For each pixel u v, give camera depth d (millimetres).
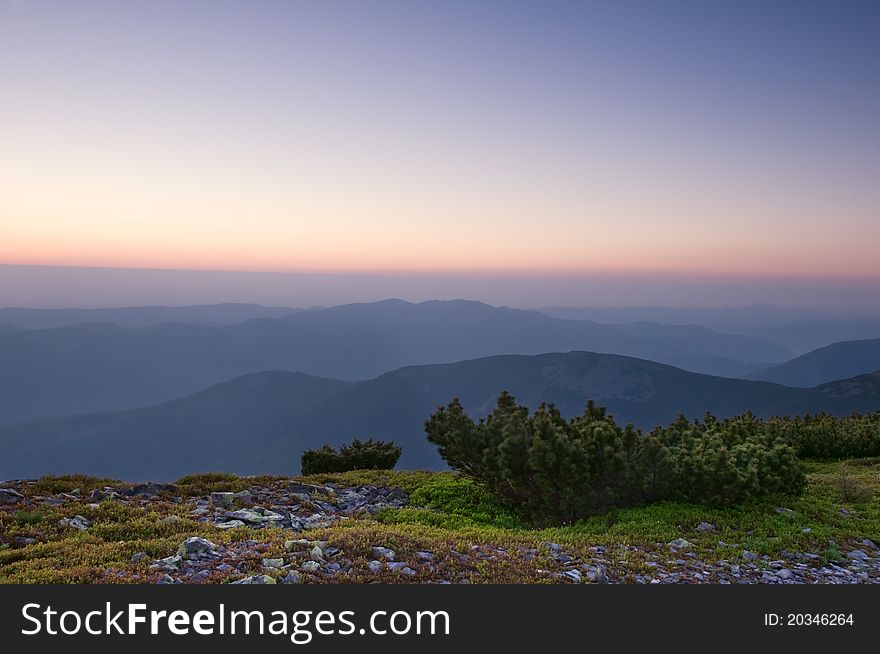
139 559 11898
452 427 21906
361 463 30031
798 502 20109
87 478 21391
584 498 18641
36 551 12570
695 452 20078
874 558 15188
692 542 15516
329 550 12383
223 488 21594
